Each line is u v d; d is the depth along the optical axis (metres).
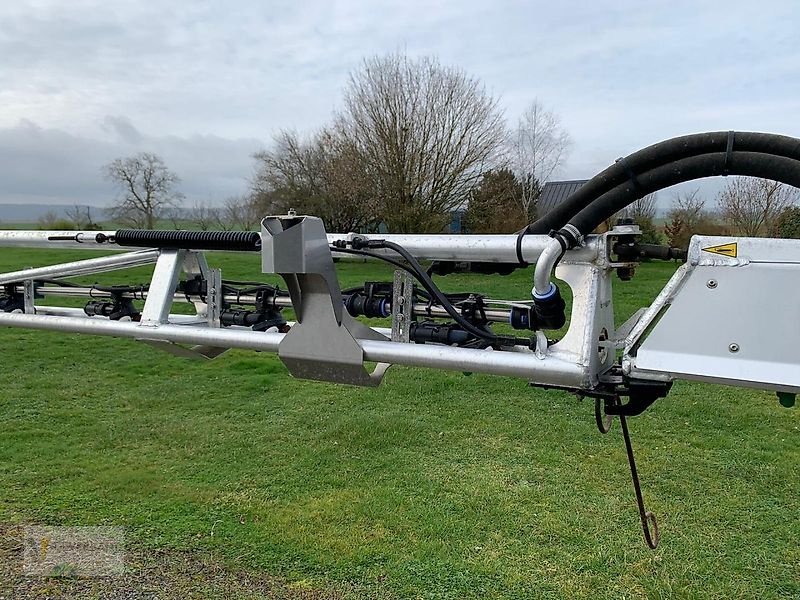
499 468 4.36
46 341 8.77
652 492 4.02
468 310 2.16
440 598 2.90
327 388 6.43
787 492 4.05
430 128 22.44
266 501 3.82
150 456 4.55
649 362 1.66
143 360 7.69
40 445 4.74
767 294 1.56
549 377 1.75
